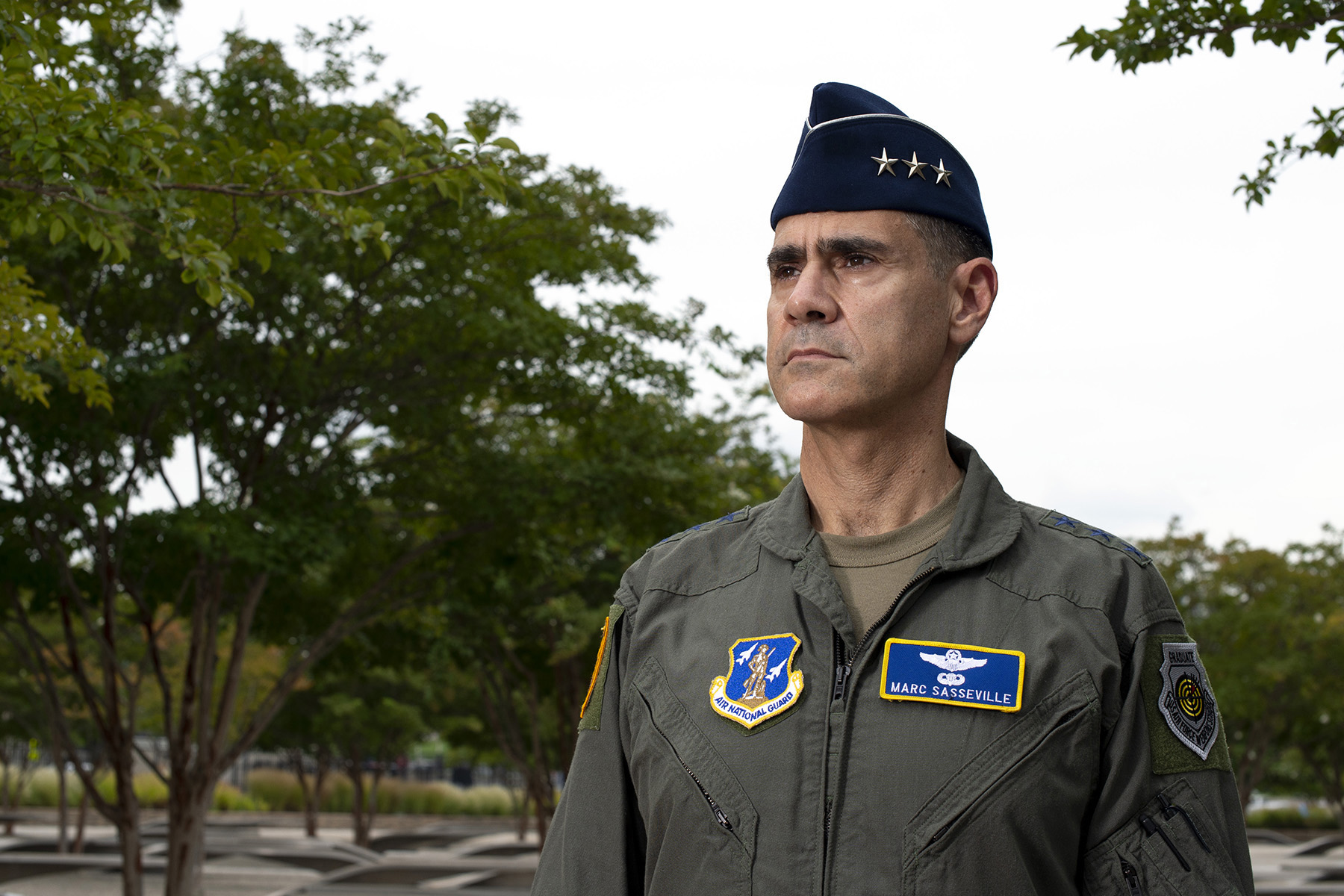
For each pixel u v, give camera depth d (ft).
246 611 41.22
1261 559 85.05
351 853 94.38
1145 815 3.28
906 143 3.71
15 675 83.15
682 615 3.87
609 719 3.95
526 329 36.45
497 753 125.59
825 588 3.56
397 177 17.11
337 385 38.52
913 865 3.15
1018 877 3.13
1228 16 16.85
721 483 45.29
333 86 36.52
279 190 17.34
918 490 3.75
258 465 39.14
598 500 39.52
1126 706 3.31
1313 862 106.42
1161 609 3.48
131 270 34.71
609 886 3.78
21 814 141.69
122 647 78.69
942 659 3.35
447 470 42.39
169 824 41.01
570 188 39.81
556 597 54.54
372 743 115.55
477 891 75.61
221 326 37.35
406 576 47.65
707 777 3.46
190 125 35.22
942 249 3.71
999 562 3.53
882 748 3.28
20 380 22.71
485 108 37.32
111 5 20.56
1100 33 17.58
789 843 3.28
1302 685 85.46
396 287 37.35
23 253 34.40
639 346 38.86
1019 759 3.20
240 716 103.24
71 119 15.49
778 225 3.86
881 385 3.61
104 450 37.65
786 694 3.44
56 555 40.11
